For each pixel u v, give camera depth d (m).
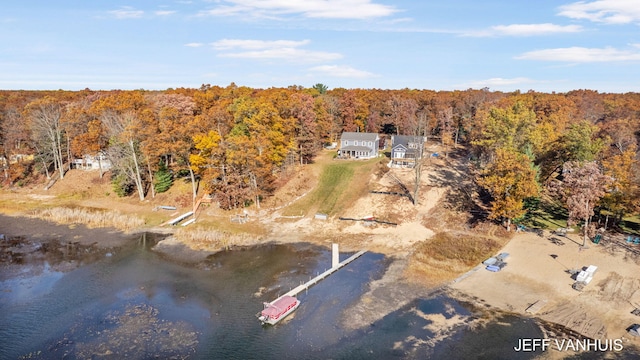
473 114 122.44
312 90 171.12
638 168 59.69
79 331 38.59
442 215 68.12
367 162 94.50
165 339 37.34
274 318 39.53
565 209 69.38
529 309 42.16
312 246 60.31
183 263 54.28
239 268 52.69
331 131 117.06
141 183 84.00
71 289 46.97
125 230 66.50
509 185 59.69
